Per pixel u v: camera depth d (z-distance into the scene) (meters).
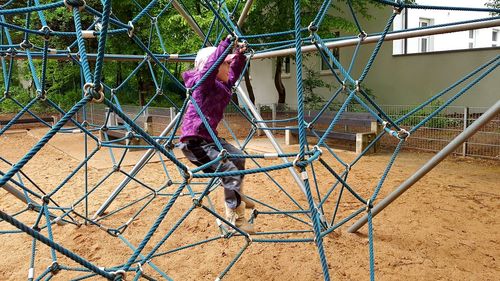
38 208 3.80
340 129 10.77
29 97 16.38
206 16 9.27
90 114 13.70
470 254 3.44
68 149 9.31
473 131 2.86
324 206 4.81
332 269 3.23
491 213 4.45
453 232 3.92
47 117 14.23
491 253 3.45
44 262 3.47
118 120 10.78
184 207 4.89
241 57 3.30
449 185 5.63
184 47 10.13
